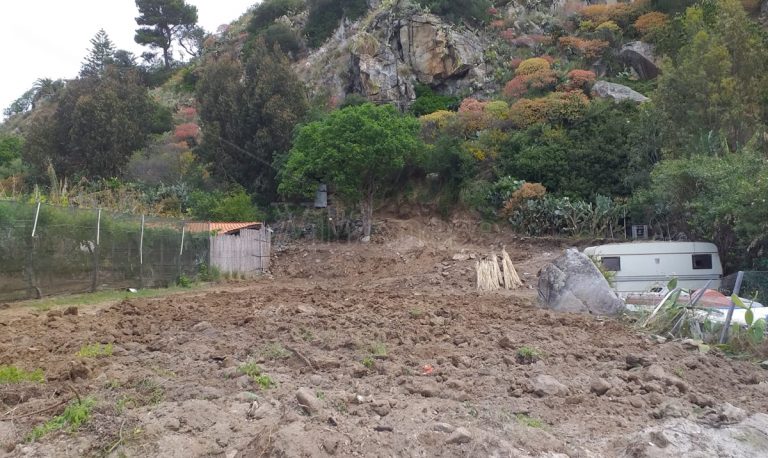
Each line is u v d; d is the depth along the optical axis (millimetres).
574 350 8680
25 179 39250
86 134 39781
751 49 26078
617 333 10484
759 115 25516
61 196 21656
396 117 32469
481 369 7445
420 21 44688
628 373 7594
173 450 4684
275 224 36344
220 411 5414
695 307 11047
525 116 34531
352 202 32812
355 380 6746
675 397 6781
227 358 7293
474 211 31797
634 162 28516
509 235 29547
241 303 13953
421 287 21812
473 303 14664
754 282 14461
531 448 5152
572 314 12469
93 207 18688
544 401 6355
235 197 35125
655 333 10703
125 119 40875
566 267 13320
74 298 15102
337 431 5090
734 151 24594
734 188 17547
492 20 48844
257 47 42406
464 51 43875
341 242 33156
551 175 30891
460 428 5211
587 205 28062
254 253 27891
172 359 7543
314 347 8297
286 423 5195
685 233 23766
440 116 37531
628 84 38688
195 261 22844
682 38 37594
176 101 62906
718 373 8164
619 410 6250
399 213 34938
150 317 11219
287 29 58781
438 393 6332
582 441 5449
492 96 41594
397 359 7844
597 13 46438
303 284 24000
